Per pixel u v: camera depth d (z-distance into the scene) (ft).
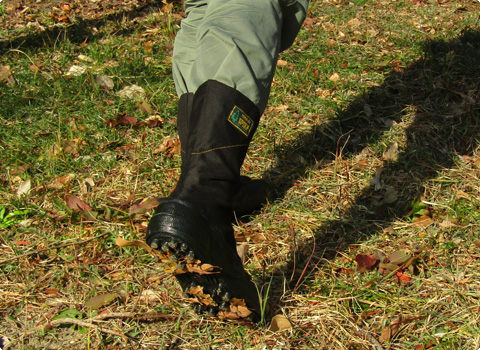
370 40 12.24
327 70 10.80
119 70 10.49
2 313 5.67
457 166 8.05
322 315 5.53
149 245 4.59
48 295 5.88
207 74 5.15
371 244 6.54
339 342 5.24
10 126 8.89
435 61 11.09
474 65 10.92
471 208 7.04
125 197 7.38
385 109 9.63
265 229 6.75
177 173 7.79
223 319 5.46
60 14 13.29
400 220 6.95
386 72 10.86
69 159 8.09
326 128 9.03
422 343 5.25
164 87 10.02
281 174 7.89
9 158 8.11
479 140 8.67
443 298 5.72
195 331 5.42
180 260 4.62
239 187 6.82
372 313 5.58
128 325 5.47
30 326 5.52
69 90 9.76
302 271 6.11
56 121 8.99
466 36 12.12
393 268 5.98
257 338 5.31
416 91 10.12
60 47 11.47
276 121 9.14
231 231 4.95
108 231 6.65
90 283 5.99
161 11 13.79
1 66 10.40
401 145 8.59
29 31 12.41
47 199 7.32
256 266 6.19
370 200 7.39
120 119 8.90
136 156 8.23
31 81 10.14
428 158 8.20
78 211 6.87
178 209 4.49
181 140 6.20
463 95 9.68
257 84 5.15
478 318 5.48
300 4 5.94
